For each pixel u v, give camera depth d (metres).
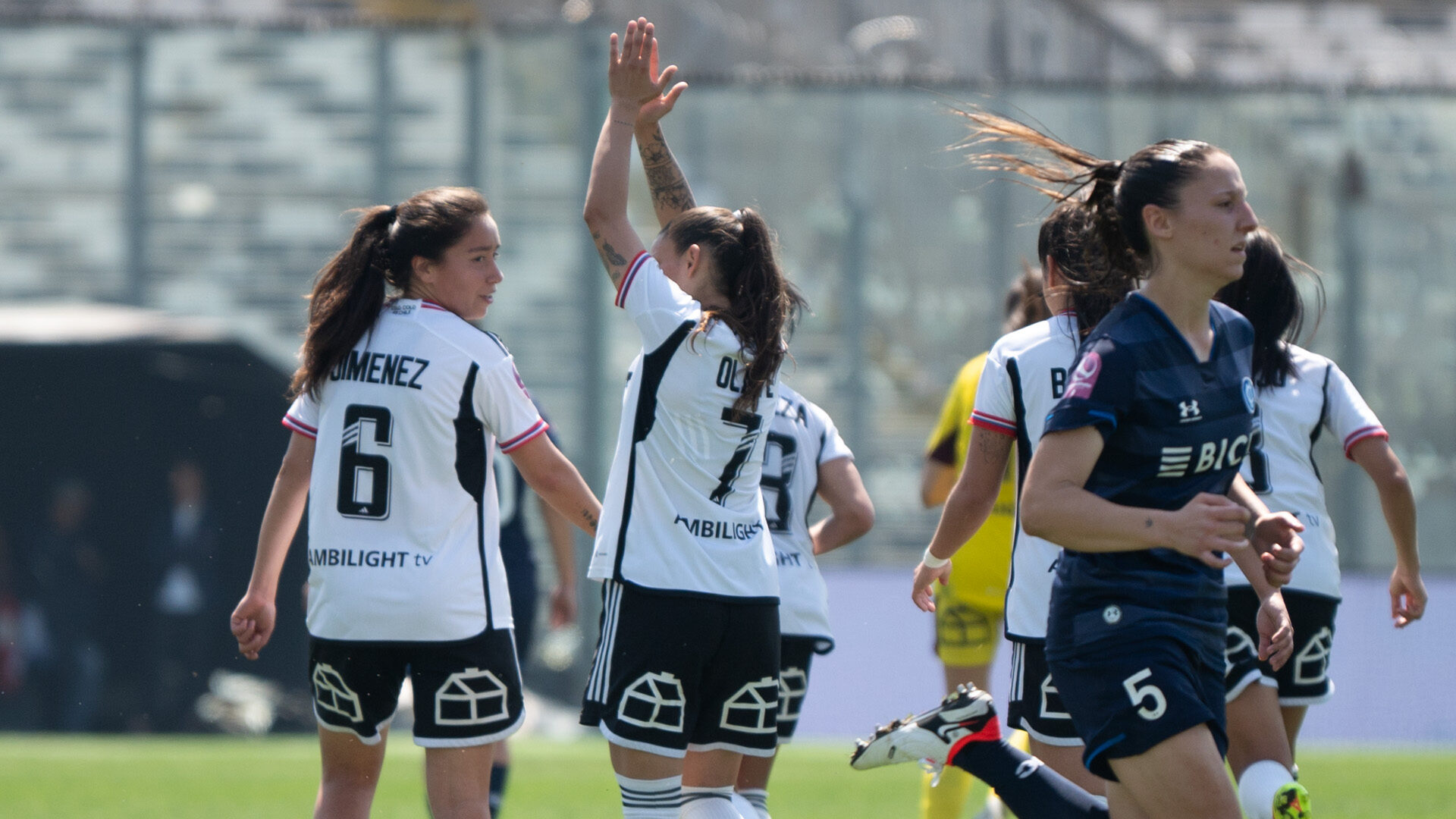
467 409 12.89
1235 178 10.45
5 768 29.48
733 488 12.88
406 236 13.28
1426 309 49.66
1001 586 18.27
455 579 12.75
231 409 50.75
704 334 12.66
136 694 46.56
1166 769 10.34
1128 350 10.45
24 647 45.97
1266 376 14.41
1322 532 14.59
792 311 13.97
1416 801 24.56
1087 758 10.77
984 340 51.19
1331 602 14.58
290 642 47.31
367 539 12.72
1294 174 50.00
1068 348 13.18
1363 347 49.59
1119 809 11.07
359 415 12.82
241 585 49.34
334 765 13.50
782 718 15.97
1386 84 49.91
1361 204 49.81
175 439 50.53
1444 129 49.94
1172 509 10.59
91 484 50.03
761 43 59.59
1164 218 10.50
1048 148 12.35
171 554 45.84
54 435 50.03
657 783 12.59
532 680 47.22
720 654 12.80
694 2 59.25
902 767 31.80
